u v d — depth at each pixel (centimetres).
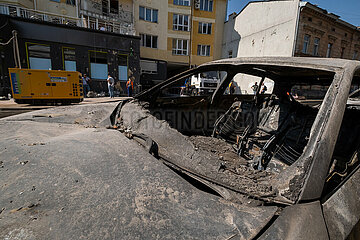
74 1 1591
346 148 171
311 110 229
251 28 1750
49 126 152
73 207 67
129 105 191
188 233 63
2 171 85
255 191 88
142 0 1886
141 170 92
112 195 74
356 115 182
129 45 1482
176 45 2094
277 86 259
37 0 1475
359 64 111
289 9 1411
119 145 116
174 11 2016
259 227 68
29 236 57
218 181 96
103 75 1431
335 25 1670
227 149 178
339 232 76
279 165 164
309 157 86
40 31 1200
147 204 73
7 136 125
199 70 195
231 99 301
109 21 1664
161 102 231
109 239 58
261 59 142
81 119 173
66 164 90
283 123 227
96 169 88
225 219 71
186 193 82
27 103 737
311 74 183
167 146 127
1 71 1148
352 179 106
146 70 1909
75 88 793
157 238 60
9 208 66
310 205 79
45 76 733
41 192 73
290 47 1412
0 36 1106
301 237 66
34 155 96
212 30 2155
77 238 57
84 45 1330
